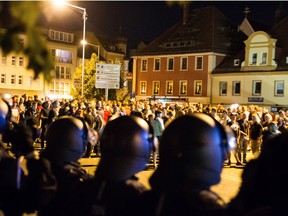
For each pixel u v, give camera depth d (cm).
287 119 1691
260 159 347
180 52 5175
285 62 4341
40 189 359
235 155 1472
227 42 5138
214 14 5303
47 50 196
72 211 363
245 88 4578
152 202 299
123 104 2170
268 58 4403
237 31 5397
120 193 327
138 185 334
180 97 5125
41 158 371
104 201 332
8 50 189
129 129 337
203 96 4953
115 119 351
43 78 200
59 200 379
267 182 338
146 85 5500
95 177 345
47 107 1639
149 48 5547
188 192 286
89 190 346
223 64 4909
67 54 6150
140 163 337
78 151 402
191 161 287
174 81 5234
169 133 298
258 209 330
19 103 2152
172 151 292
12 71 5584
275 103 4334
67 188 380
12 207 369
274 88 4353
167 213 287
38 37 191
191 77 5078
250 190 347
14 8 187
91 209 340
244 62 4603
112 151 336
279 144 339
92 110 1573
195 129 290
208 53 4941
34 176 361
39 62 195
